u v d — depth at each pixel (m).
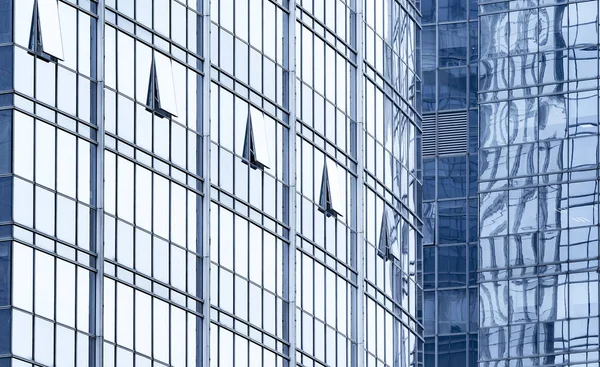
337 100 91.25
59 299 68.12
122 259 71.81
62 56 69.62
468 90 124.62
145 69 74.75
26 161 67.62
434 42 124.94
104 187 71.25
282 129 85.12
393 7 100.19
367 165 94.12
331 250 88.88
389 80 98.75
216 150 79.19
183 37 77.94
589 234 114.00
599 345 112.38
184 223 76.38
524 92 116.75
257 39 83.56
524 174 116.00
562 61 116.31
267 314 81.94
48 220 68.19
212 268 77.75
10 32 67.88
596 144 114.94
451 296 122.12
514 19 117.62
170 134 76.06
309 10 88.75
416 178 102.88
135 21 74.50
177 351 74.88
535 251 114.94
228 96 80.56
